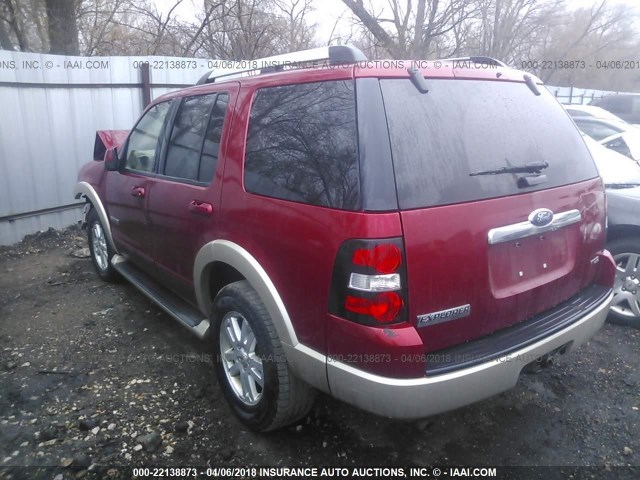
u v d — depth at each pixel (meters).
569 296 2.77
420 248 2.07
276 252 2.44
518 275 2.42
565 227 2.64
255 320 2.60
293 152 2.44
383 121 2.15
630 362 3.60
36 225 6.48
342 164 2.18
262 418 2.70
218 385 3.29
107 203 4.45
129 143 4.12
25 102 6.12
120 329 4.04
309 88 2.46
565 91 17.72
